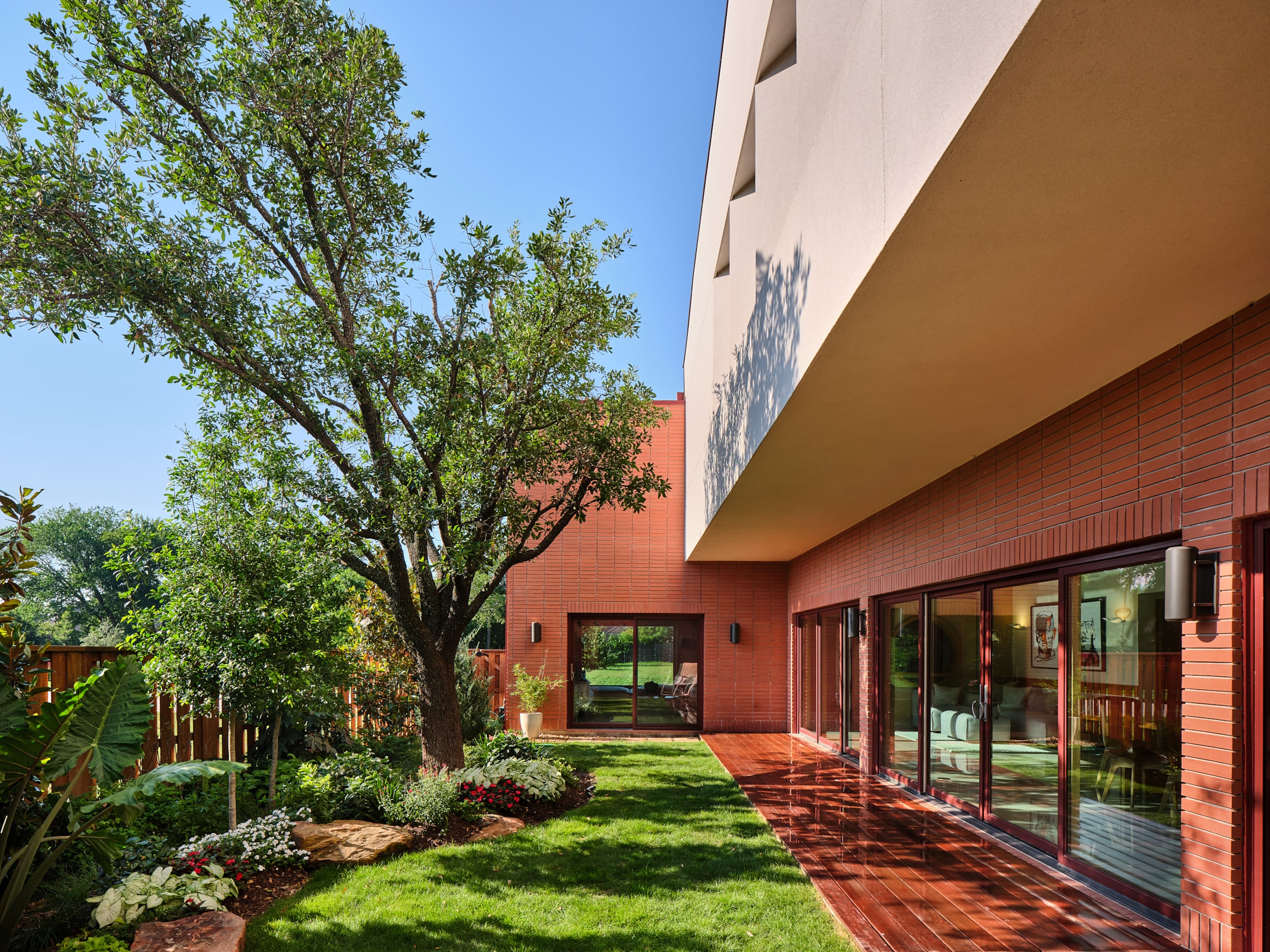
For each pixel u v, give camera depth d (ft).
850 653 39.60
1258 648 12.80
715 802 27.68
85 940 13.33
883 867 19.60
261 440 26.58
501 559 31.27
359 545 27.02
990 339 13.97
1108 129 7.84
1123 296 12.23
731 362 27.68
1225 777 13.03
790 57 21.07
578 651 52.03
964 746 25.94
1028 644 21.48
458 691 43.34
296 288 27.37
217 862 17.98
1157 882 15.58
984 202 9.29
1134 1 6.14
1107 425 16.79
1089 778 18.26
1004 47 6.89
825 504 31.22
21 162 20.68
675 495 52.80
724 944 14.90
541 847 21.59
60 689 20.18
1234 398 13.09
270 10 23.65
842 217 12.67
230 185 24.99
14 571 16.30
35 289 21.30
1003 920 15.70
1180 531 14.57
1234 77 6.99
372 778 24.90
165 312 22.76
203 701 20.67
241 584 21.01
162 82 23.45
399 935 15.21
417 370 27.63
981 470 23.12
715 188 32.12
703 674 51.78
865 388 16.78
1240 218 9.67
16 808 13.94
